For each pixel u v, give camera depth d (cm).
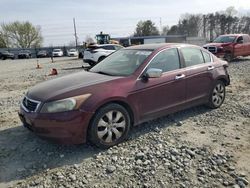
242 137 487
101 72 514
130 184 352
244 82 986
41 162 409
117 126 449
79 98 414
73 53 5344
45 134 411
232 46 1598
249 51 1739
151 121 562
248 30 8569
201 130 518
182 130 518
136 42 5650
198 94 581
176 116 593
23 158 422
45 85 470
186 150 434
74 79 475
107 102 434
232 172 375
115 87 447
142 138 482
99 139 431
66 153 434
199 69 576
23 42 8762
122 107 450
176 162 400
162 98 508
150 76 476
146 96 482
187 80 547
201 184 350
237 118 583
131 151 435
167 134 499
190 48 583
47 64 2642
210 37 8956
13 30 8650
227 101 711
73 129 408
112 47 1912
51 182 359
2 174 379
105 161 407
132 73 480
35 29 8888
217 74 614
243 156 418
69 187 348
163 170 381
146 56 510
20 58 5234
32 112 421
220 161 401
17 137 502
